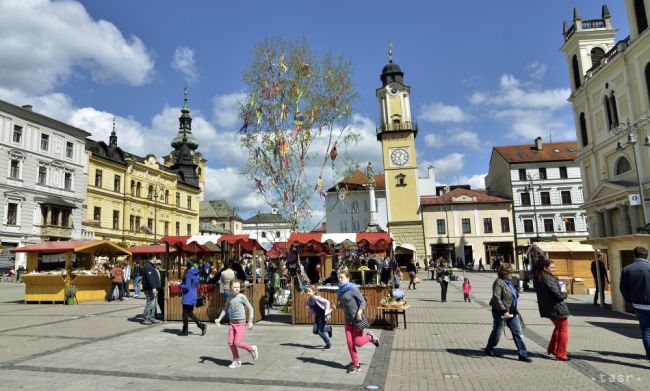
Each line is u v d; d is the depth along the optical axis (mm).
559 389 6523
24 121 40750
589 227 36125
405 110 55688
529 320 13180
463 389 6590
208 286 13547
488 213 53938
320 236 14758
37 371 7723
